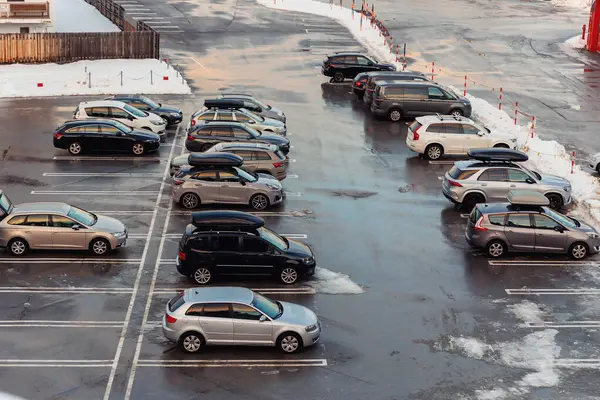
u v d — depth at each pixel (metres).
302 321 23.61
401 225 33.00
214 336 23.27
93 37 58.19
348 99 52.16
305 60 61.22
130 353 23.30
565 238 29.92
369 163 40.38
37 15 61.28
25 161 39.19
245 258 27.36
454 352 23.88
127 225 32.19
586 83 57.00
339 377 22.42
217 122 40.94
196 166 34.19
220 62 59.66
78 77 54.00
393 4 82.94
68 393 21.33
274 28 70.25
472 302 26.89
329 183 37.50
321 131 45.34
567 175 38.12
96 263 28.86
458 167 34.88
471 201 34.44
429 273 28.89
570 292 27.69
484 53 64.62
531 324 25.56
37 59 57.56
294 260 27.52
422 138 40.88
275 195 34.25
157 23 70.06
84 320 25.00
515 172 34.50
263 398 21.34
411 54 63.59
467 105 47.22
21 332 24.17
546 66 61.38
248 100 45.59
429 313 26.09
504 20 77.06
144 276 28.05
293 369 22.75
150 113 43.81
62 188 35.84
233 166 34.25
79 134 40.09
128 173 38.06
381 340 24.42
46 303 25.94
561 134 45.66
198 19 72.12
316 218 33.47
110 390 21.52
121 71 53.41
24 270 28.09
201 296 23.67
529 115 49.19
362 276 28.55
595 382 22.48
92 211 33.38
